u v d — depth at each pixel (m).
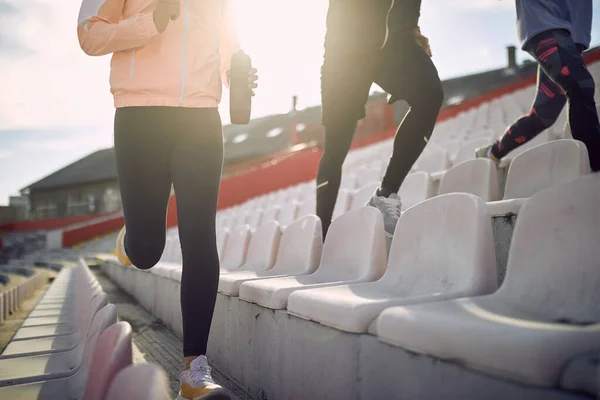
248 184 13.91
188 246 1.63
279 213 5.81
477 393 0.85
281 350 1.69
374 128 21.80
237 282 2.16
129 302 5.43
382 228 1.89
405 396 1.04
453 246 1.45
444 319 0.96
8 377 1.80
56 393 1.63
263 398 1.83
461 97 30.09
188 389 1.54
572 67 2.10
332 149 2.53
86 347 1.68
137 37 1.57
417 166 5.28
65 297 5.46
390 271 1.71
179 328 3.21
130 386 0.85
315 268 2.39
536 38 2.21
